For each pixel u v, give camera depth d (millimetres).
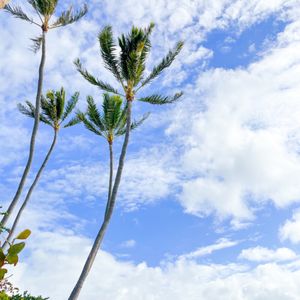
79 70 16797
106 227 14930
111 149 20734
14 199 15430
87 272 14141
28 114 21781
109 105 19703
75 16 18266
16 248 1718
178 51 16406
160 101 16969
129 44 16125
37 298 11102
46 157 20156
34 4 17734
